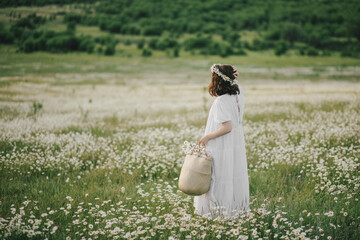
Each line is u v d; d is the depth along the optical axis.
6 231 3.32
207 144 3.69
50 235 3.36
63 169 5.61
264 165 5.48
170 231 3.39
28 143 6.93
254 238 3.24
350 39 110.31
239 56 104.94
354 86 23.64
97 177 5.37
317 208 3.87
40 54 58.22
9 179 5.13
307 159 5.55
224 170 3.64
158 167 5.77
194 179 3.50
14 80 28.22
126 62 79.81
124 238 3.27
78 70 51.84
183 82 40.34
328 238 3.04
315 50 101.12
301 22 140.50
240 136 3.75
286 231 3.23
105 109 14.69
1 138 7.00
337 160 4.87
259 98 16.56
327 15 138.38
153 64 76.75
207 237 3.22
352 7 129.75
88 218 3.78
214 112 3.61
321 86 25.36
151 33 143.50
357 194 4.01
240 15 166.88
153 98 22.53
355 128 6.72
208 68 67.19
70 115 11.65
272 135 7.30
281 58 93.75
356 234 3.18
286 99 14.45
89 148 6.82
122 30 138.75
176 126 9.42
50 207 4.07
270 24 153.25
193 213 3.84
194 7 175.50
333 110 9.85
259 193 4.43
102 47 103.38
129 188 4.87
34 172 5.54
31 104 14.10
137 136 7.98
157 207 3.90
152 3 172.75
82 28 126.88
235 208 3.71
